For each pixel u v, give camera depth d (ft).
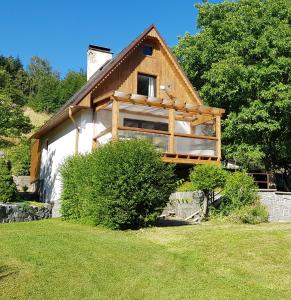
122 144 46.11
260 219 52.19
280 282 27.45
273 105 75.51
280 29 75.77
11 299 22.50
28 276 26.07
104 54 96.27
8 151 117.19
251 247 34.35
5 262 28.78
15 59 322.14
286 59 73.51
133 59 75.51
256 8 80.53
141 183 44.42
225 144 85.20
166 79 78.69
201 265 30.55
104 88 71.72
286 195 59.77
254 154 77.25
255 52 76.23
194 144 73.61
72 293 23.95
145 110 72.79
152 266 29.84
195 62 91.35
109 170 44.09
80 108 69.92
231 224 49.78
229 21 83.41
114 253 32.30
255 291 25.63
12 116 75.05
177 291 25.13
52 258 29.99
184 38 92.94
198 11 91.45
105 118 72.28
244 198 55.11
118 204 43.68
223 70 76.33
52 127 86.38
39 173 98.12
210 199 56.85
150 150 45.88
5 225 48.24
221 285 26.50
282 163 94.02
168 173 46.34
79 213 51.55
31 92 284.61
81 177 50.39
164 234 40.73
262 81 75.46
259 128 75.46
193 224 50.29
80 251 32.19
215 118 73.05
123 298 23.70
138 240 37.91
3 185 64.75
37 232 40.65
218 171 54.80
